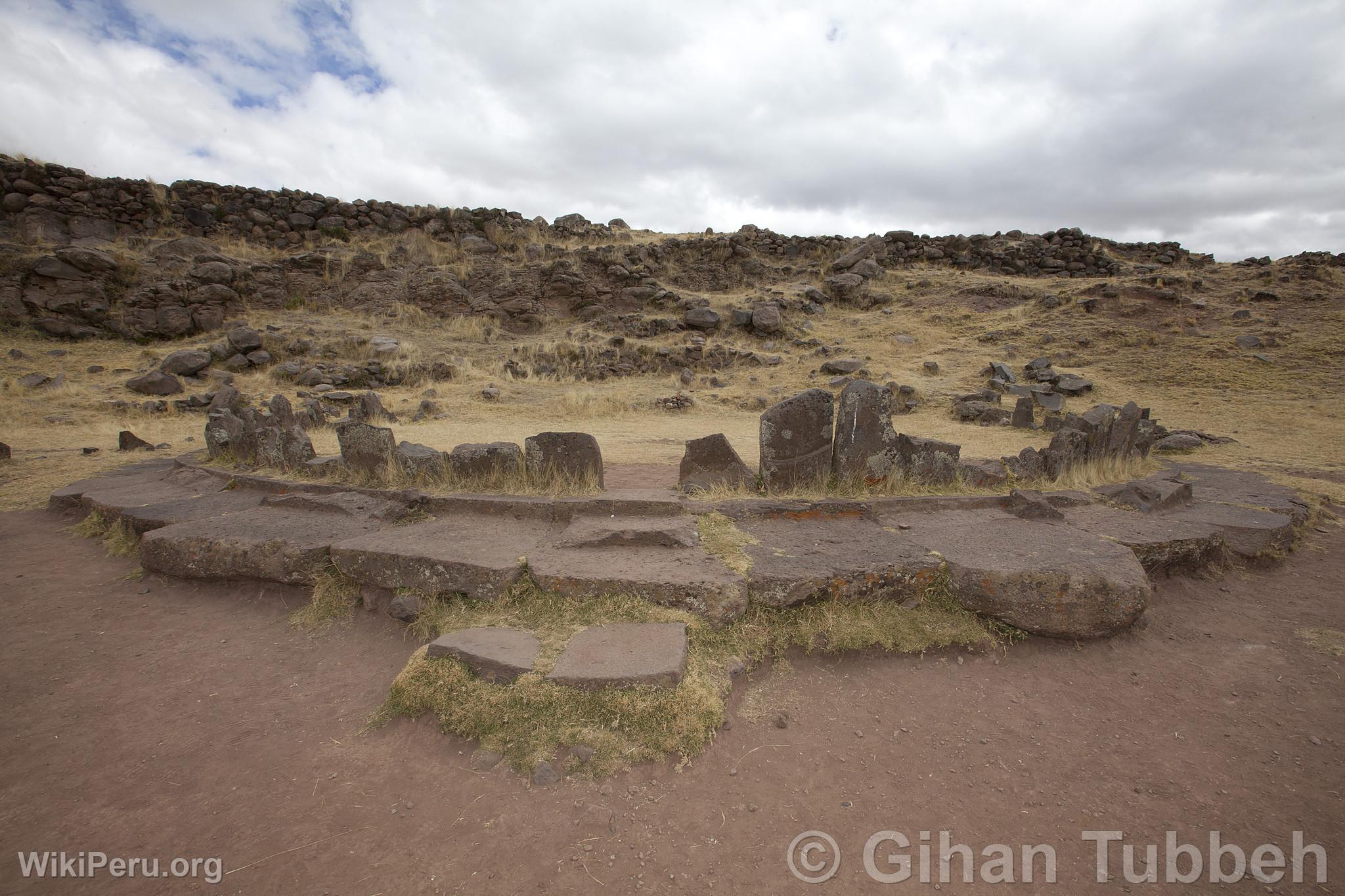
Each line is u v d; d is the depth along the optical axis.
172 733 3.57
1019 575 4.44
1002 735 3.52
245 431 8.18
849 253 27.39
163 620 4.96
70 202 20.67
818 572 4.47
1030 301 23.05
